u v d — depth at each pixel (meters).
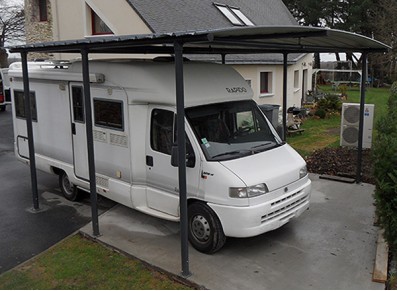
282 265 5.84
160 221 7.45
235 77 7.35
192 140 6.14
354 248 6.30
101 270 5.87
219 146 6.30
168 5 14.95
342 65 47.19
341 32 5.92
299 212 6.58
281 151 6.82
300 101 24.81
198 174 6.08
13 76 9.48
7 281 5.65
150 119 6.67
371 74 43.00
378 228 6.92
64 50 7.24
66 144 8.37
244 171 5.93
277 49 8.24
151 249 6.34
